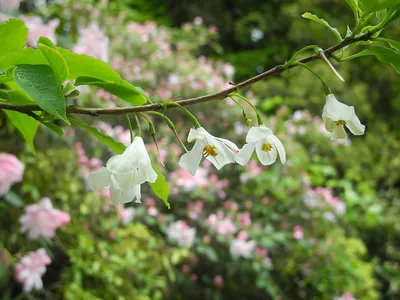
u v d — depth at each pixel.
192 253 4.95
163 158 5.14
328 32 10.74
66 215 3.48
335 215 6.10
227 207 5.37
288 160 5.97
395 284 8.11
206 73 6.02
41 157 3.85
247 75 10.76
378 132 9.78
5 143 3.81
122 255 4.27
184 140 5.58
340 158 7.22
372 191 7.44
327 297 5.65
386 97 10.99
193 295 5.10
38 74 1.03
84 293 3.78
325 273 5.62
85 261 3.95
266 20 11.53
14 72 1.02
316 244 5.60
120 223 4.41
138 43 6.00
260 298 5.45
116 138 4.78
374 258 8.10
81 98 4.05
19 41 1.12
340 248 5.66
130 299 4.08
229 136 5.88
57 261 4.21
